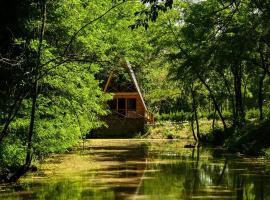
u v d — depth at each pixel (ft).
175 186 53.11
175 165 74.90
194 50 106.32
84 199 44.62
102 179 58.29
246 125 119.34
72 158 84.48
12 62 55.72
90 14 71.97
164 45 125.90
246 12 76.28
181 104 228.22
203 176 61.36
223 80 140.26
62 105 66.74
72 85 65.21
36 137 58.49
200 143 137.28
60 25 63.10
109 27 99.25
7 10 56.59
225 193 48.52
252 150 93.35
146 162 79.46
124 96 179.01
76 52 66.49
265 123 108.99
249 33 66.28
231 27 70.59
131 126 175.52
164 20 123.54
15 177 54.03
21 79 54.95
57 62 57.26
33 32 59.11
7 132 54.24
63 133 63.16
